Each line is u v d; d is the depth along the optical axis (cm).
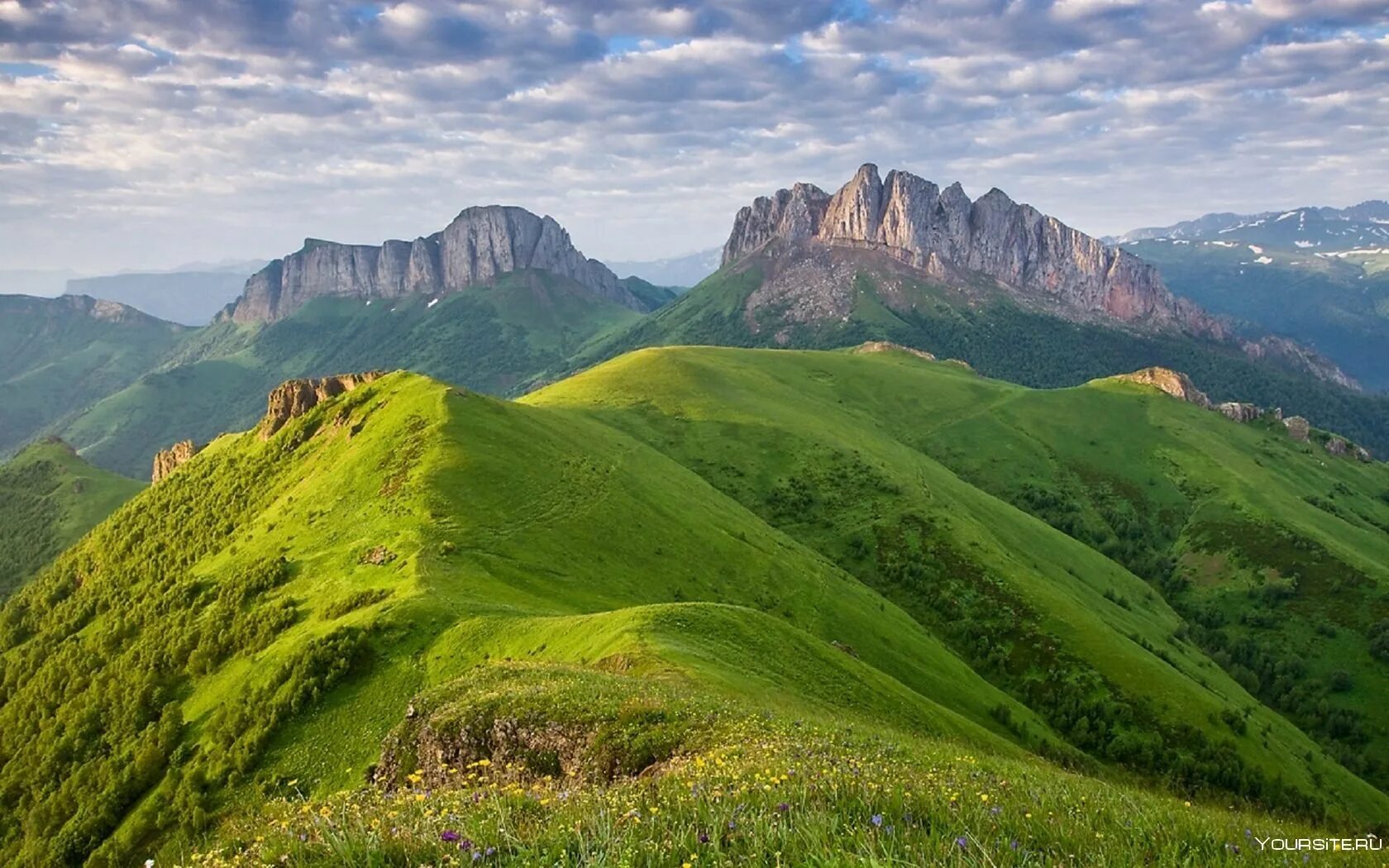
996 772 1994
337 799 1466
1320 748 13425
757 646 5438
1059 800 1409
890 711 5516
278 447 13712
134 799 6600
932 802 1166
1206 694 11981
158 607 9869
